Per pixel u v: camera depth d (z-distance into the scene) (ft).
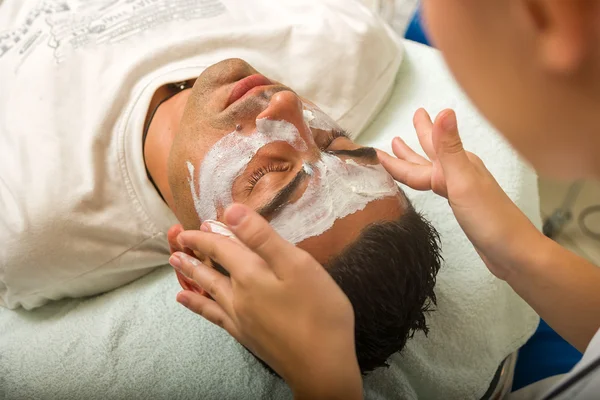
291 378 1.66
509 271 2.08
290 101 2.05
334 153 2.17
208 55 2.96
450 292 2.70
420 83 3.47
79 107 2.78
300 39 3.08
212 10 3.12
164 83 2.77
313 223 1.99
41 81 2.80
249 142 2.09
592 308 1.94
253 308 1.63
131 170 2.72
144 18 3.01
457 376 2.67
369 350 2.13
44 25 3.02
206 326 2.72
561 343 3.38
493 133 3.11
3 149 2.71
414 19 4.15
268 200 2.00
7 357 2.68
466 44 0.89
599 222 4.45
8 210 2.56
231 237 1.86
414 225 2.15
